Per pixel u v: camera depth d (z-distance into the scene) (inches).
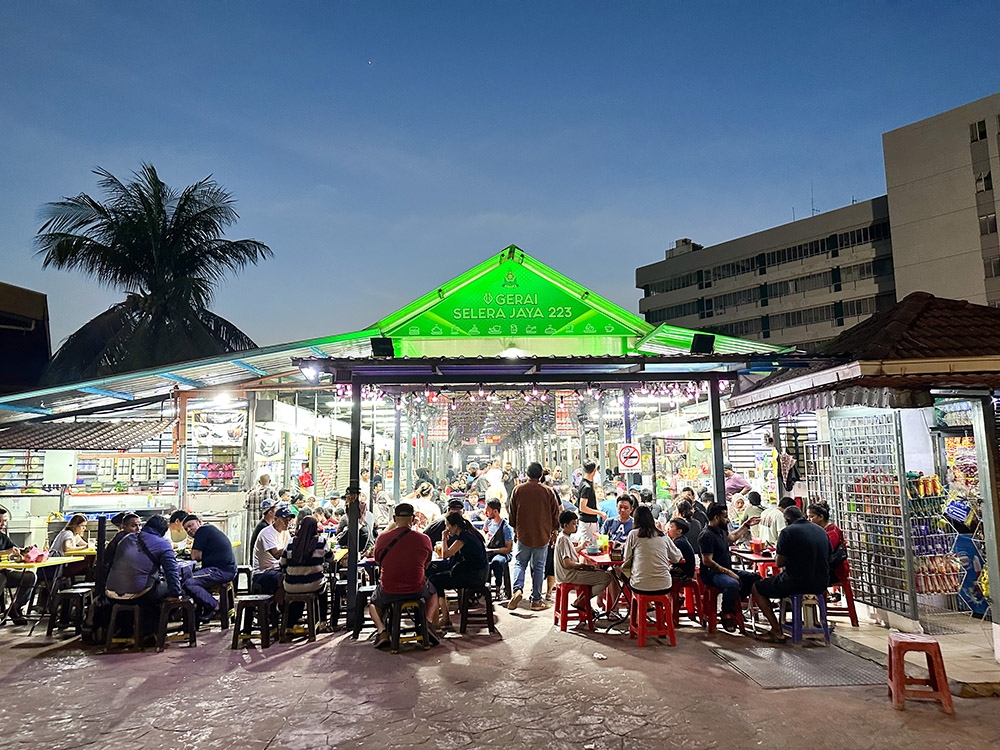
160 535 320.2
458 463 1497.3
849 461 356.5
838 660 273.3
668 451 704.4
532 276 458.3
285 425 585.6
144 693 242.5
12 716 221.8
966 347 281.4
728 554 330.6
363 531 421.1
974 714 214.4
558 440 928.9
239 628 304.0
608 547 374.9
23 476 525.7
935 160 1862.7
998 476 260.8
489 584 346.0
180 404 510.3
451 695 236.2
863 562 344.2
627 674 257.4
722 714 216.1
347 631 334.0
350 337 427.2
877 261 2188.7
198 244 1016.9
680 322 2723.9
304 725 211.0
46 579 378.3
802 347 2369.6
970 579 332.8
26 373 862.5
